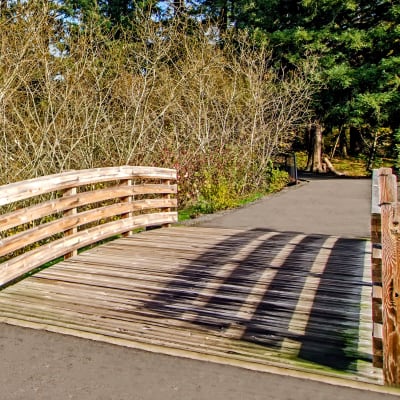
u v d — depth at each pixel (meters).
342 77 15.79
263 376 2.65
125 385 2.57
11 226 4.25
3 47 6.62
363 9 17.11
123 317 3.52
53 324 3.36
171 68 12.42
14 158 7.11
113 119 9.03
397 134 16.38
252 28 18.67
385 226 2.50
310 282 4.37
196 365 2.79
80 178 5.43
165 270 4.78
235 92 12.45
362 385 2.54
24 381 2.62
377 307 2.62
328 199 10.90
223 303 3.83
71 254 5.37
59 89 7.91
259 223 7.83
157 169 7.31
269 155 12.92
